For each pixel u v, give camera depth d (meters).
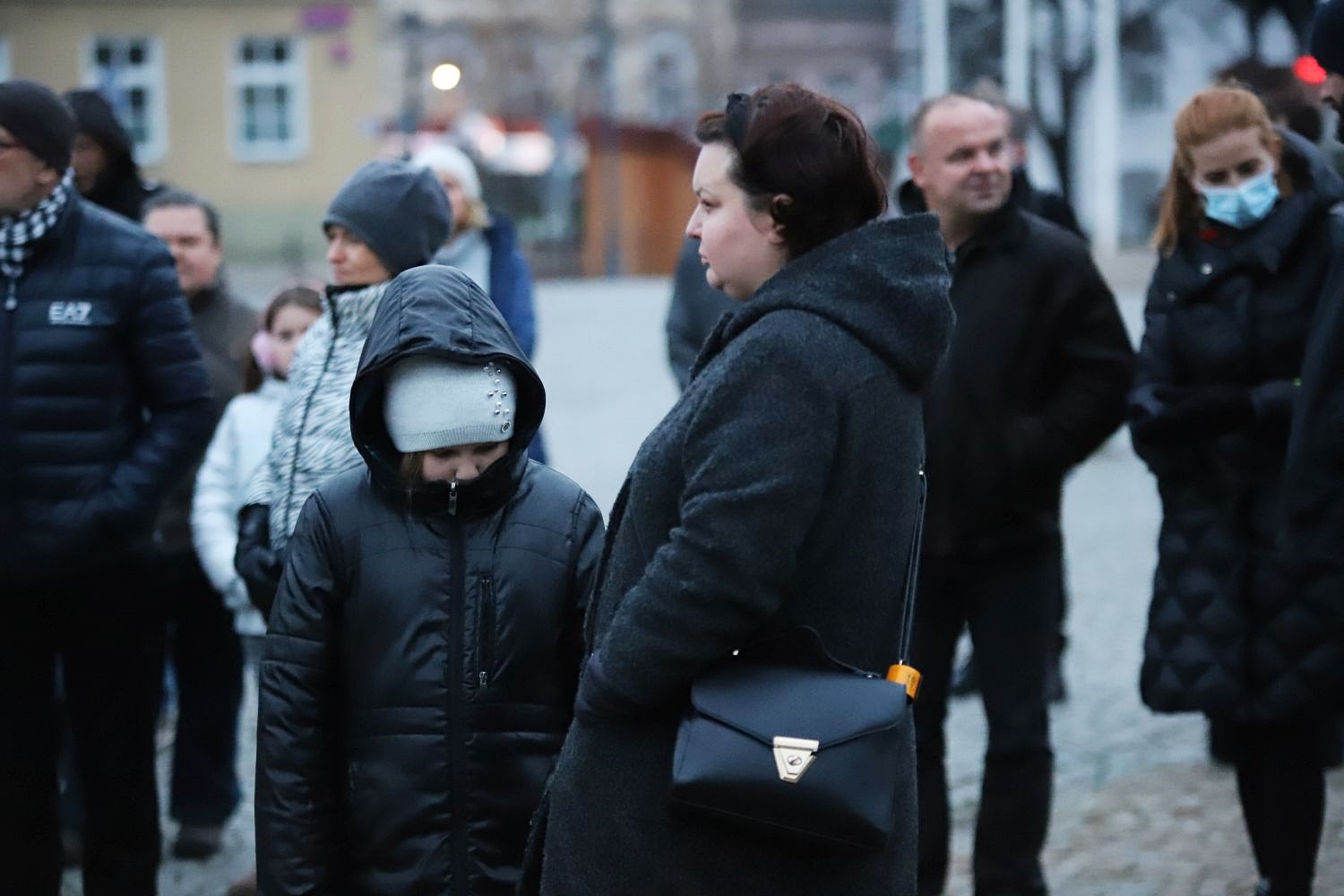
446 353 7.41
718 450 6.02
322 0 75.94
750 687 6.07
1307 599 9.53
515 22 112.69
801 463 5.98
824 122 6.27
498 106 112.75
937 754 10.52
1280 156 9.78
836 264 6.18
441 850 7.49
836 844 5.93
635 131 84.19
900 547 6.29
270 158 76.56
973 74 42.97
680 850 6.22
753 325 6.18
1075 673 16.09
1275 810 9.80
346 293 9.09
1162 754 13.69
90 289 9.66
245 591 11.28
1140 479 26.17
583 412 33.22
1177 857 11.41
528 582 7.62
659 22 118.50
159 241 9.98
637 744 6.29
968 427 10.34
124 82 75.38
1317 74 15.43
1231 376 9.77
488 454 7.66
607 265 82.69
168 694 15.73
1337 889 10.58
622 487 6.57
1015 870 10.39
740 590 5.98
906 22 62.44
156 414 9.91
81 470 9.62
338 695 7.70
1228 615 9.66
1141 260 55.12
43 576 9.53
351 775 7.59
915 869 6.42
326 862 7.56
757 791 5.89
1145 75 73.69
